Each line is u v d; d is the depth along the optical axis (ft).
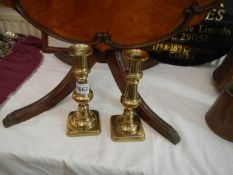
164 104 2.47
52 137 2.10
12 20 3.18
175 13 1.76
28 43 3.07
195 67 2.99
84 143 2.07
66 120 2.26
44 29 1.88
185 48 2.89
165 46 2.89
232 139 2.10
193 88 2.68
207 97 2.57
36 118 2.26
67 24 1.86
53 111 2.34
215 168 1.92
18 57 2.87
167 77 2.81
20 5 1.76
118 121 2.21
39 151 1.98
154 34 1.86
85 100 2.06
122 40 1.90
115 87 2.66
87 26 1.85
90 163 1.92
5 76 2.61
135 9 1.76
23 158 1.96
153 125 2.19
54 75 2.74
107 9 1.76
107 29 1.85
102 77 2.79
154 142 2.10
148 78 2.79
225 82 2.51
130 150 2.03
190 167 1.92
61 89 2.32
